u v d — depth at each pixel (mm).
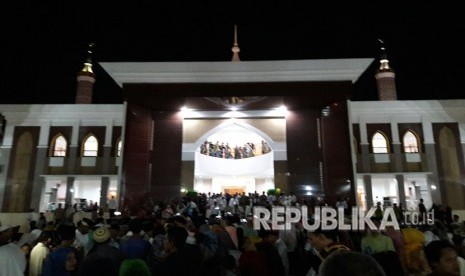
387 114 28578
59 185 29562
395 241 7930
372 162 27750
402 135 28312
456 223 14844
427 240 9656
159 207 20891
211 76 23375
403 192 27031
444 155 27812
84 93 34875
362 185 29453
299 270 9898
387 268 5383
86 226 9062
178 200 23141
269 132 28688
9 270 5668
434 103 28422
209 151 35719
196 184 36938
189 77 23406
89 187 29938
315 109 25688
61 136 29047
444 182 27266
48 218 24703
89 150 28828
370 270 2121
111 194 28766
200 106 25156
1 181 28016
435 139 28125
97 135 28844
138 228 7453
